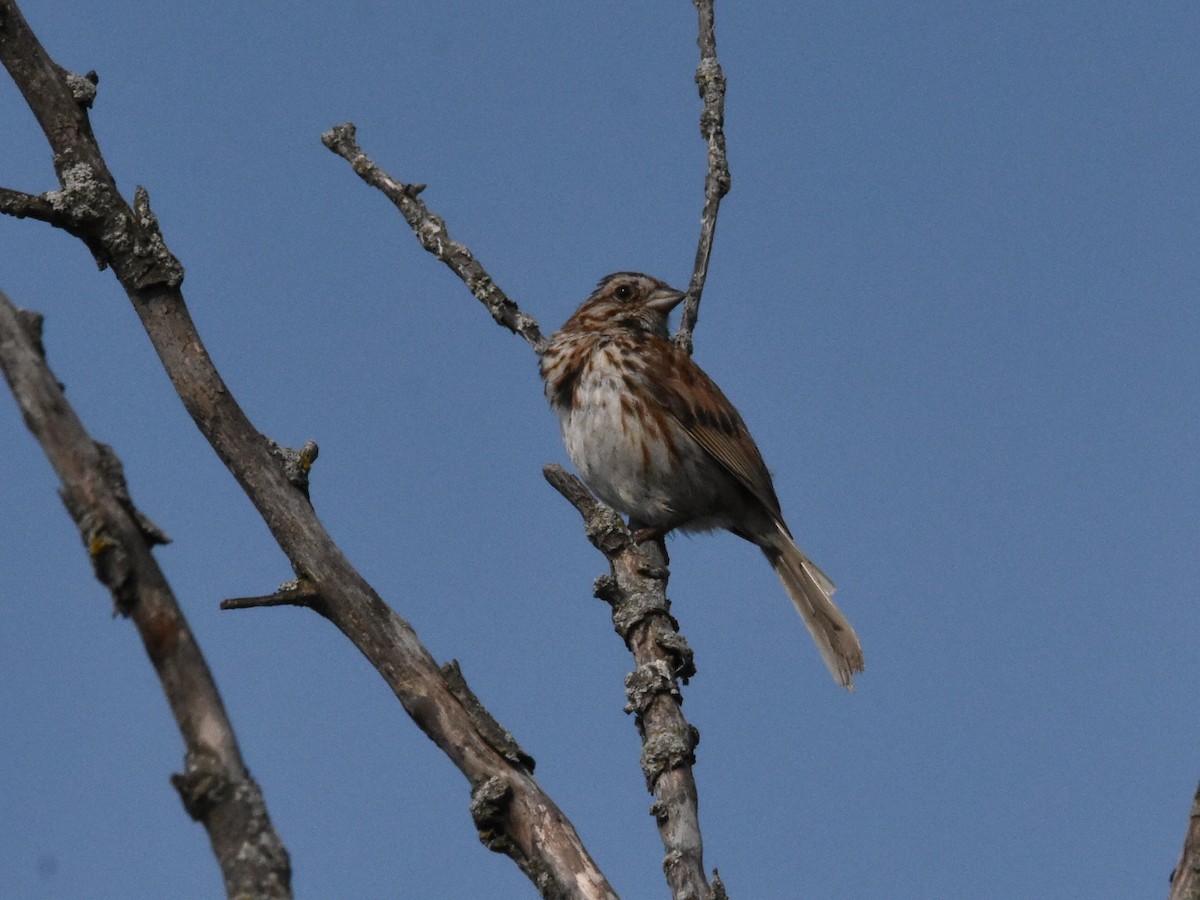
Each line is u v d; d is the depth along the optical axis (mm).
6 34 10414
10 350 6836
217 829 6402
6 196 10039
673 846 9125
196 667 6633
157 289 10102
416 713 9328
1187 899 7375
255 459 9797
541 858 9008
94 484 6742
